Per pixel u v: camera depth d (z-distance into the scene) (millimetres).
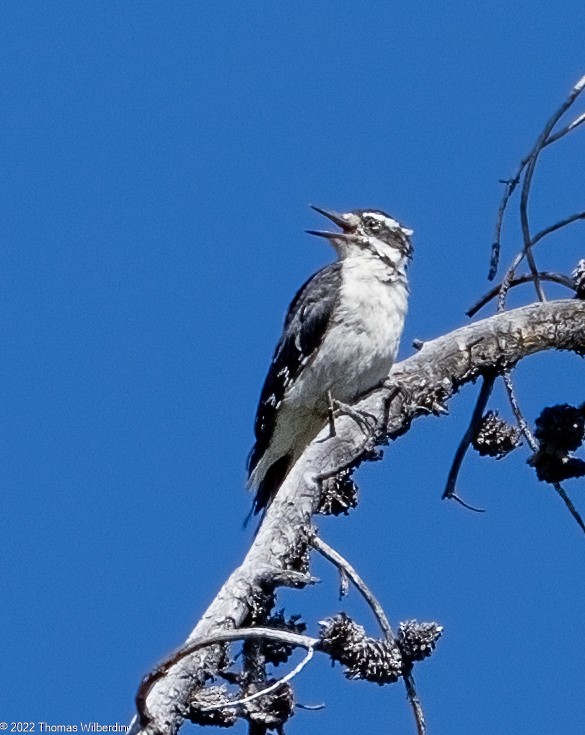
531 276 12094
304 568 10164
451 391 11672
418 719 9422
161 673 8398
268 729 9203
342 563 9992
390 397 11109
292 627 9797
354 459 11023
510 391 11570
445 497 11836
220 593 9469
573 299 12039
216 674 9086
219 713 9070
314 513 10578
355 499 11117
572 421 11008
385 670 9422
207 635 8656
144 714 8633
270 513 10359
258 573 9469
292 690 9297
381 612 9688
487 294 12289
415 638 9484
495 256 11352
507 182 11359
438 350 11719
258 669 9352
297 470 10719
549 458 11031
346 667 9438
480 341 11711
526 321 11812
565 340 11859
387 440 11555
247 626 9469
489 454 11734
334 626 9438
